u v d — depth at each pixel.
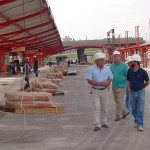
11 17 24.73
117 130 10.62
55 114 14.00
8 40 32.09
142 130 10.43
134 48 78.00
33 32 36.28
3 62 47.50
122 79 11.91
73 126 11.42
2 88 26.47
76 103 17.64
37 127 11.34
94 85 10.61
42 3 20.73
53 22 28.97
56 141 9.34
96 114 10.69
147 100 18.23
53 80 27.27
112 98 19.66
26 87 24.31
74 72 48.53
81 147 8.64
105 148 8.49
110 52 124.81
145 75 10.40
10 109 14.44
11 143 9.17
